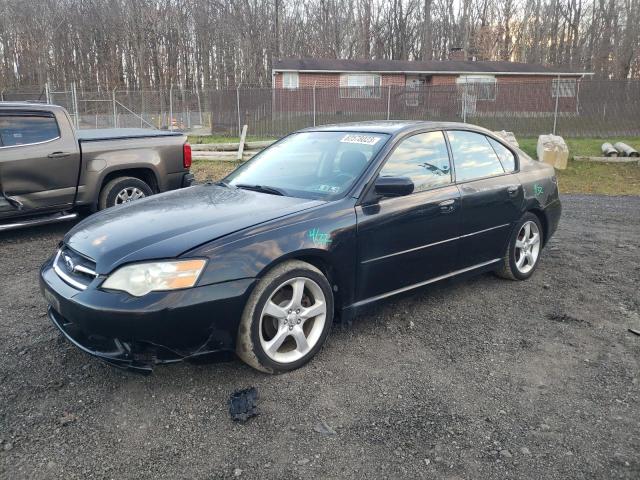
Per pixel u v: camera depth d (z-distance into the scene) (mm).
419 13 52156
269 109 20359
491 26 51500
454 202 4254
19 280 5215
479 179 4602
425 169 4211
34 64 46969
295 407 3021
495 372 3439
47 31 47000
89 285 3070
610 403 3084
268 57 49438
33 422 2869
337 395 3146
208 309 2996
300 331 3412
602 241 6848
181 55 50000
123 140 7305
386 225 3791
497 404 3074
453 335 3975
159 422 2883
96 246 3258
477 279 5242
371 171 3855
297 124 20375
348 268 3623
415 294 4191
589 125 19219
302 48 50656
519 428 2846
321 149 4367
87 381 3279
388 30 52062
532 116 19547
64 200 6770
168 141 7781
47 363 3496
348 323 4148
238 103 20359
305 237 3365
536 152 14898
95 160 6965
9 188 6250
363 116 20500
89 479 2463
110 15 48844
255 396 3107
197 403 3055
